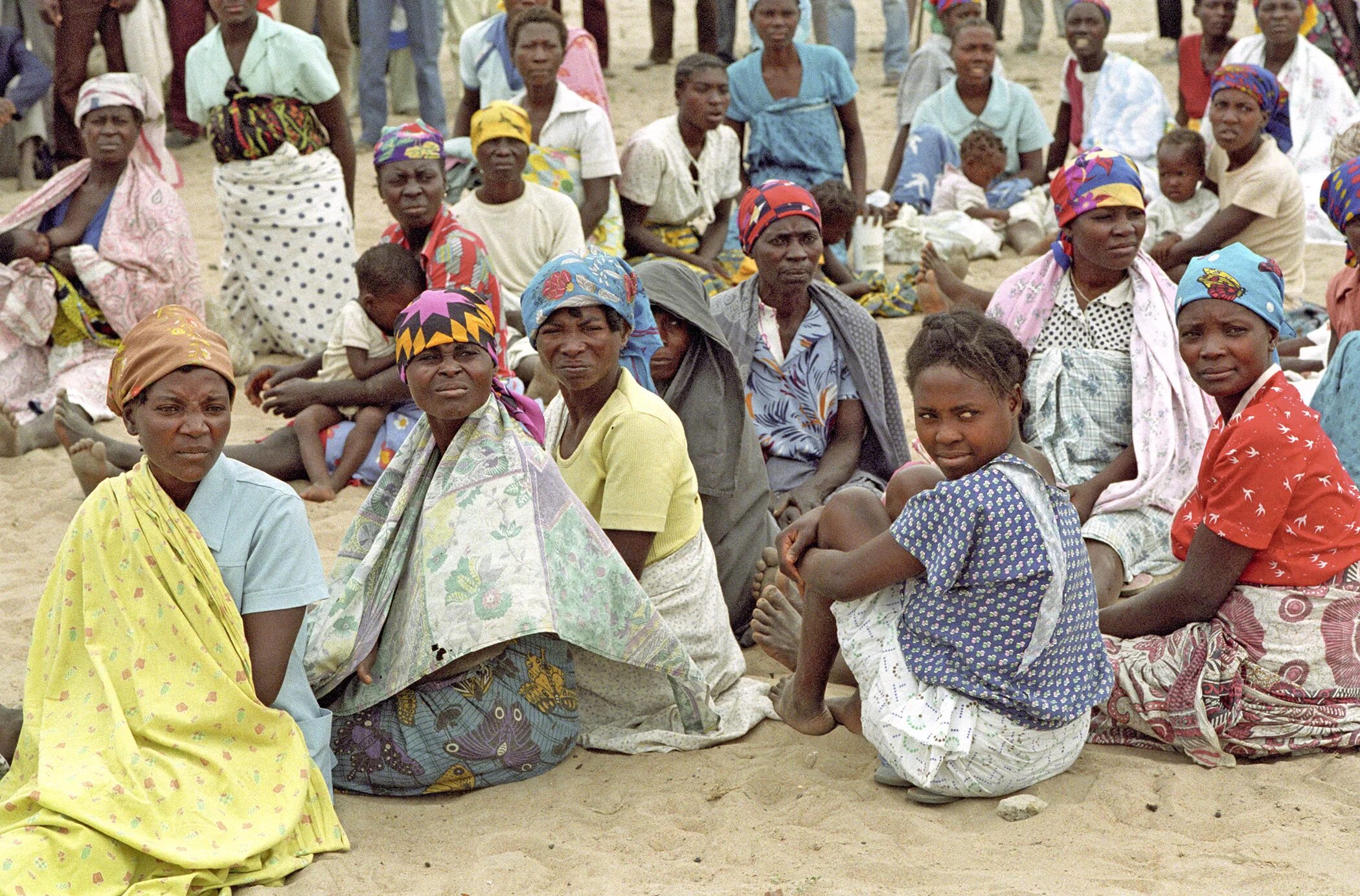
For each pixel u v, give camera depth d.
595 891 3.17
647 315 4.21
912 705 3.46
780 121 8.90
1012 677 3.42
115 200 7.05
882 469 5.31
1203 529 3.70
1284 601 3.64
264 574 3.41
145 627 3.32
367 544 3.78
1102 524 4.80
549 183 7.71
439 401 3.60
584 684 4.06
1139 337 4.95
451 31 13.61
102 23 10.43
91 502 3.37
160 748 3.27
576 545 3.70
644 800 3.65
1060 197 4.97
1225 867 3.10
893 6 13.83
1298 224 7.82
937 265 7.08
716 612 4.18
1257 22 9.96
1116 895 3.01
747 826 3.48
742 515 4.57
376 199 10.75
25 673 4.40
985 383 3.36
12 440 6.42
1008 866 3.20
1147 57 14.45
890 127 12.56
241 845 3.20
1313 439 3.61
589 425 4.03
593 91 8.70
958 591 3.43
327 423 6.11
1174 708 3.70
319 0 11.40
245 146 7.40
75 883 3.04
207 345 3.30
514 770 3.77
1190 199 8.44
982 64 9.73
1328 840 3.21
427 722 3.66
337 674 3.66
